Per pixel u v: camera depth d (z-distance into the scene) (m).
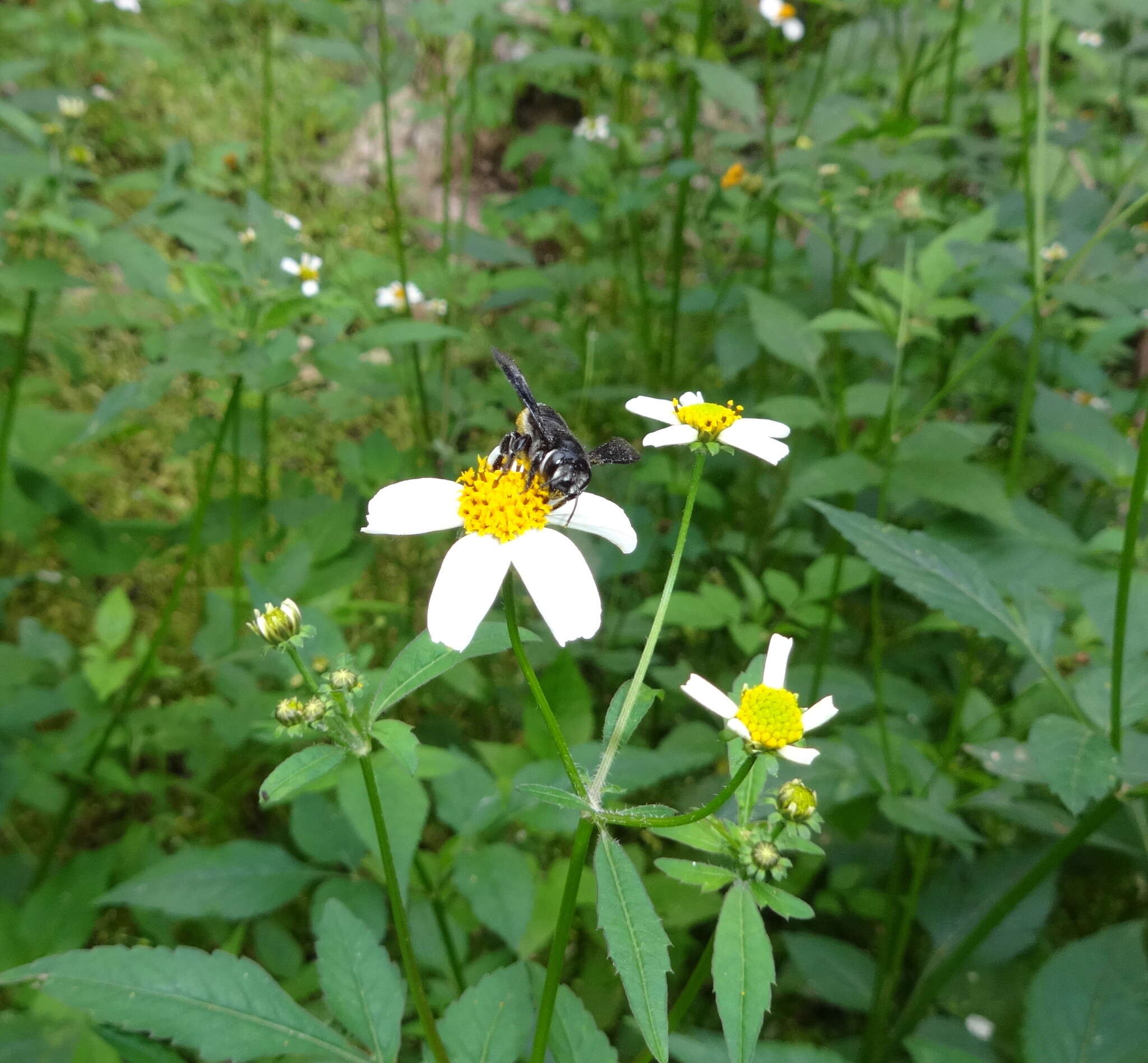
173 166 0.26
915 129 0.29
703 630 0.34
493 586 0.14
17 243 0.28
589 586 0.14
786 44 0.44
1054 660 0.24
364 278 0.36
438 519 0.15
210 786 0.31
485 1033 0.15
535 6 0.39
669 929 0.24
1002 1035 0.25
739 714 0.13
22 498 0.30
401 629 0.36
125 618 0.28
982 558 0.24
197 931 0.27
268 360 0.23
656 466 0.35
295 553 0.28
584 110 0.56
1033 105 0.37
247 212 0.26
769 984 0.13
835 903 0.27
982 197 0.38
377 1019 0.15
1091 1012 0.19
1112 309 0.24
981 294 0.28
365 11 0.39
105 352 0.45
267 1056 0.14
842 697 0.27
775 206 0.33
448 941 0.22
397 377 0.35
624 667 0.32
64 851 0.31
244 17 0.62
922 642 0.34
